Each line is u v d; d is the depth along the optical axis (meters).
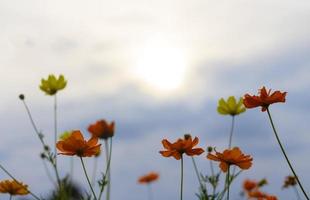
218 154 3.18
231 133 3.92
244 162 3.17
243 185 5.80
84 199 3.34
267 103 2.96
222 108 4.84
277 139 2.78
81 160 3.13
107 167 3.32
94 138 3.17
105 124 3.78
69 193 3.77
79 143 3.09
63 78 5.20
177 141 3.19
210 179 3.52
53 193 3.84
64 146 3.10
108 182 3.37
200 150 3.23
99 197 3.27
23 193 4.12
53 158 3.89
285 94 2.97
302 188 2.48
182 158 3.21
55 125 4.30
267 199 4.13
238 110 4.80
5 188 4.07
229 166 3.20
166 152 3.26
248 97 3.02
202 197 3.48
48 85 5.13
